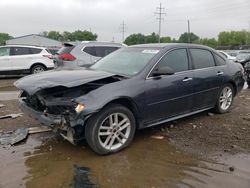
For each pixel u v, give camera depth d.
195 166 4.36
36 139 5.34
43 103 4.76
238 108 7.50
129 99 4.80
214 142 5.22
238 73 7.12
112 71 5.39
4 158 4.57
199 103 6.14
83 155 4.70
